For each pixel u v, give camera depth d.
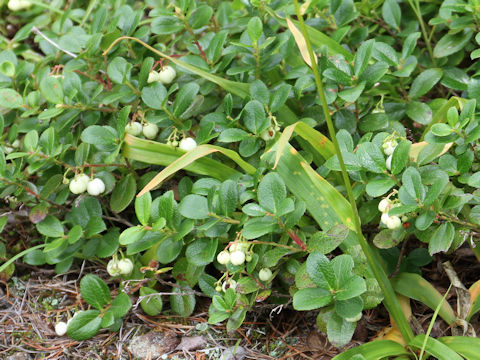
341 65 0.31
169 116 0.32
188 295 0.32
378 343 0.27
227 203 0.29
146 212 0.28
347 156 0.28
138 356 0.31
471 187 0.30
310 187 0.29
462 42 0.35
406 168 0.28
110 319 0.30
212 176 0.32
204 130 0.32
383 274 0.28
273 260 0.28
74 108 0.34
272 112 0.31
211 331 0.32
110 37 0.35
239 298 0.29
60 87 0.33
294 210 0.28
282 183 0.27
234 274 0.31
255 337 0.32
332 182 0.33
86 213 0.33
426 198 0.26
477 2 0.32
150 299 0.32
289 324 0.32
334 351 0.30
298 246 0.29
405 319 0.28
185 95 0.32
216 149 0.28
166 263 0.31
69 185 0.33
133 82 0.35
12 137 0.35
